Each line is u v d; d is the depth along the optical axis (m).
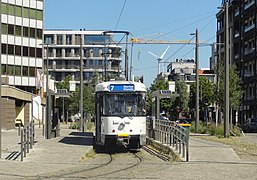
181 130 21.31
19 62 76.62
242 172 16.00
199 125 49.31
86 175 15.34
